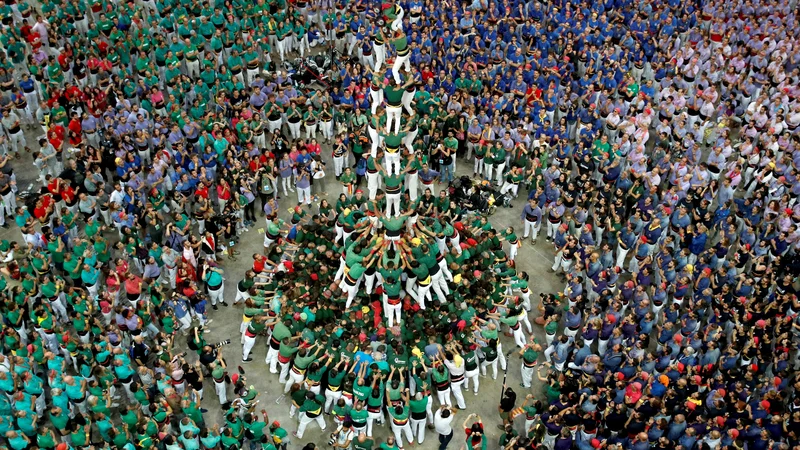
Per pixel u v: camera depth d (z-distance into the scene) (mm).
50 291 28859
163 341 27031
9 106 36125
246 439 25891
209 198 34531
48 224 32375
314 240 31281
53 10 41875
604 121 38250
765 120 37406
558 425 24797
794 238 31375
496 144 36094
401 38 24672
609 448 23422
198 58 41250
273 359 28250
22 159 37344
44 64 39406
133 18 41312
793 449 23469
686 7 44375
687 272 30047
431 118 38000
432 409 27406
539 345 28922
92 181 32719
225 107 37656
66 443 24406
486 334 27484
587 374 26688
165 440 24109
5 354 26922
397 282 27047
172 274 31031
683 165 34094
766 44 40500
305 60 43375
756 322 27953
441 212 31375
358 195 31375
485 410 27672
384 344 26797
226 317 30828
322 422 26516
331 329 27469
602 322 27859
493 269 30250
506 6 44062
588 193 32594
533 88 37812
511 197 37094
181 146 34531
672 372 26562
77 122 35781
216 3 42781
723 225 32406
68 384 25203
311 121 38656
